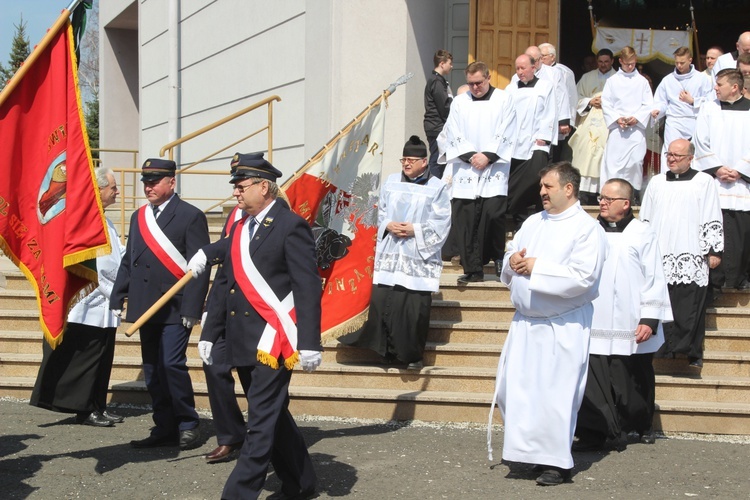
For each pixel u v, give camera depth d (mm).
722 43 16234
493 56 11414
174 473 5965
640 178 10570
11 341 8539
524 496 5609
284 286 5250
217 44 13820
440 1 11531
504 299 8727
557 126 9797
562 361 5891
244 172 5273
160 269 6590
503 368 6141
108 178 7102
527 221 6188
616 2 16141
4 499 5426
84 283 5594
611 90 10523
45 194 5484
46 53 5520
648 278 6812
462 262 8953
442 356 8008
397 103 10812
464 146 9000
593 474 6129
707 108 8750
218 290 5520
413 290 7707
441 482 5871
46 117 5504
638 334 6734
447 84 10516
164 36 15977
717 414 7289
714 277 8258
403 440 6910
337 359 8125
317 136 11094
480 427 7371
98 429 7090
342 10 10758
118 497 5496
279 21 12031
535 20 11531
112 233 7262
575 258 5855
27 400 8039
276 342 5129
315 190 6801
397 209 7840
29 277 5520
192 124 14727
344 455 6465
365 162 6949
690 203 7887
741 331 8258
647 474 6145
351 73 10781
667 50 12500
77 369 6984
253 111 12758
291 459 5359
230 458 6227
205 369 6133
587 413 6664
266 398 5121
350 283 6867
